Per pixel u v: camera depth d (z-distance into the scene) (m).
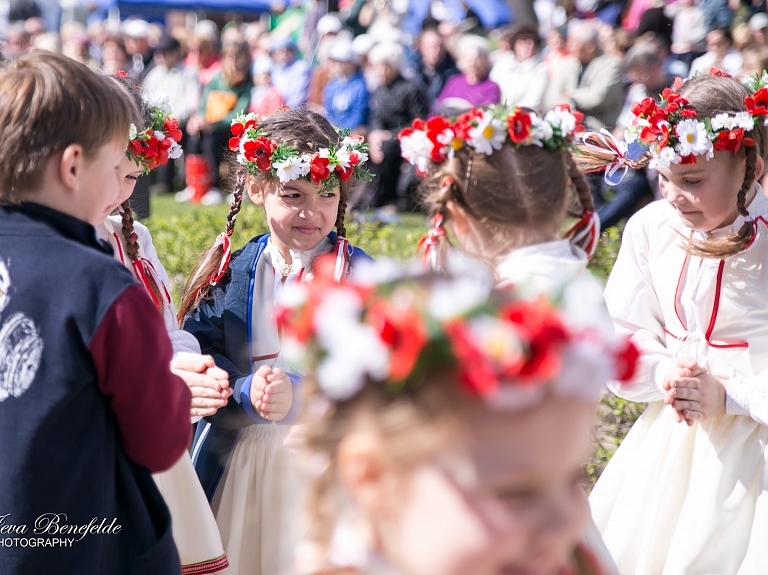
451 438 1.06
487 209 2.03
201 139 10.22
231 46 10.16
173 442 1.98
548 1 13.12
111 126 1.93
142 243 2.79
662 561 2.71
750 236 2.57
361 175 2.85
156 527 2.04
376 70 8.91
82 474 1.87
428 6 12.41
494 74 9.34
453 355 1.04
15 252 1.87
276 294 2.80
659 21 9.30
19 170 1.87
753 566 2.54
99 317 1.84
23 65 1.93
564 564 1.58
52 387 1.84
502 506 1.06
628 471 2.82
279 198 2.76
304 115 2.90
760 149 2.60
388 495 1.10
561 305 1.13
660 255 2.80
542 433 1.06
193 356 2.53
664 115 2.56
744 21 10.41
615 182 2.91
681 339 2.73
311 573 1.21
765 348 2.63
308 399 1.19
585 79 7.96
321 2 12.36
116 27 12.30
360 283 1.17
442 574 1.08
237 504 2.74
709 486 2.63
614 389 2.75
